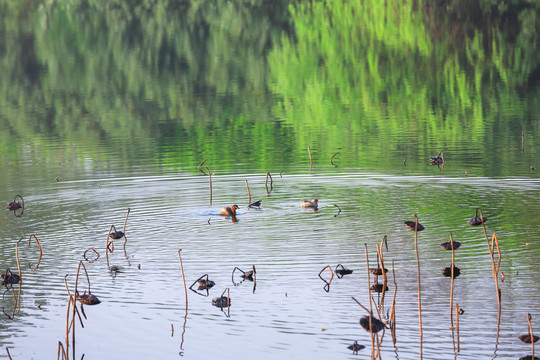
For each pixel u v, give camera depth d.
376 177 24.30
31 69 57.19
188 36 67.81
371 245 17.08
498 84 45.25
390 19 66.62
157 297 14.27
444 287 14.31
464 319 12.80
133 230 18.84
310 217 19.67
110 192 23.06
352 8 71.69
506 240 17.12
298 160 27.67
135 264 16.20
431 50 56.81
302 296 14.09
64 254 17.03
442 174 24.38
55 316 13.58
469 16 64.81
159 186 23.81
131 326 13.02
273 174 25.27
